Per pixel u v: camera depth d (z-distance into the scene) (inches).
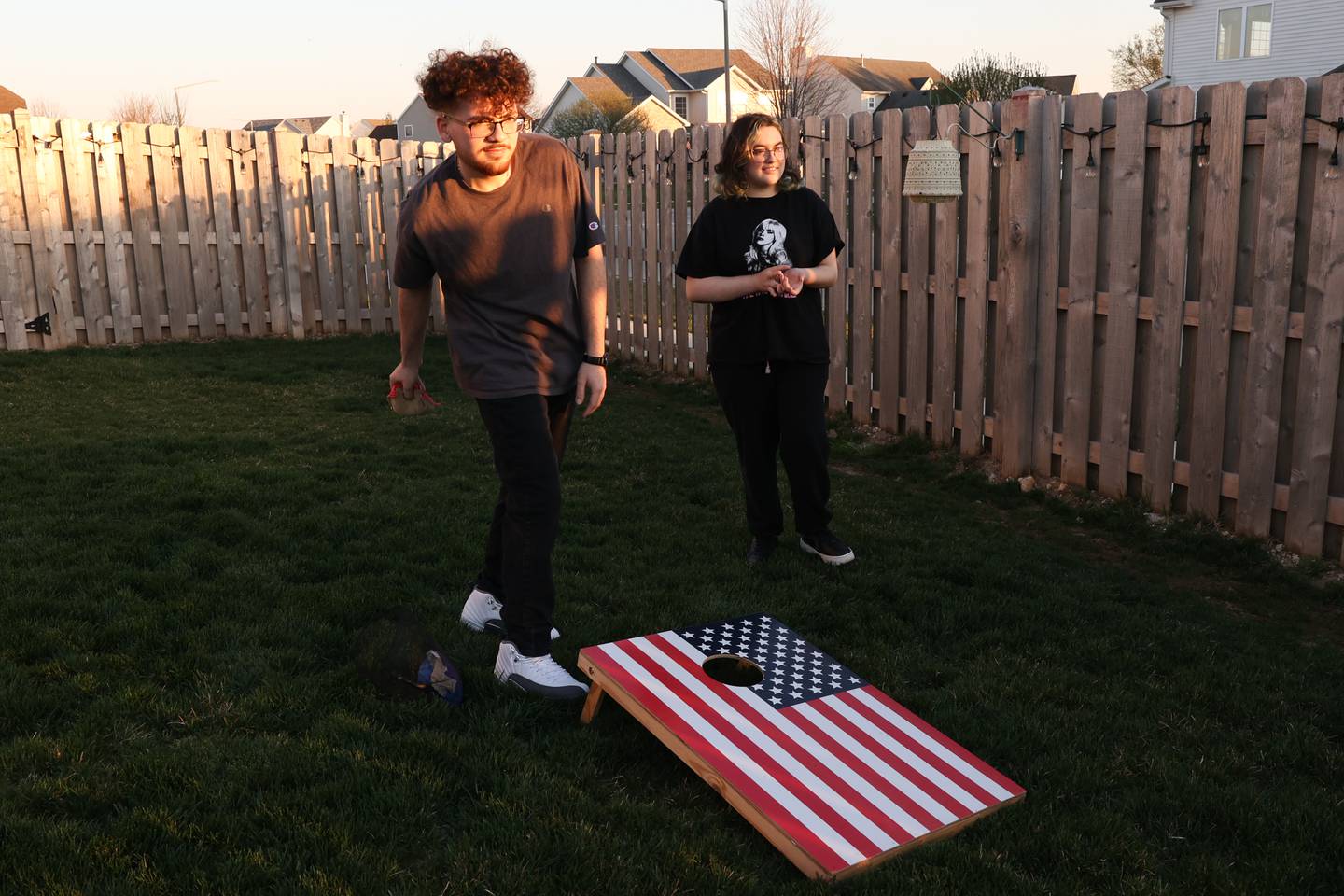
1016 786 104.0
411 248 121.3
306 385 322.7
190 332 404.5
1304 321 180.1
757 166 159.3
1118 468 217.3
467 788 104.3
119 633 132.8
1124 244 209.6
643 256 368.5
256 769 103.1
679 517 198.1
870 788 100.6
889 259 267.0
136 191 385.7
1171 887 92.5
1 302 366.3
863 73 2399.1
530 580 123.5
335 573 161.2
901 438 270.4
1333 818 103.3
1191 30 1174.3
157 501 190.4
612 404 313.6
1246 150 187.3
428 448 245.4
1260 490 191.2
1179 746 119.0
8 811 95.0
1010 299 232.2
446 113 111.8
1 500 190.9
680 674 117.3
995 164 232.8
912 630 149.9
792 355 163.0
